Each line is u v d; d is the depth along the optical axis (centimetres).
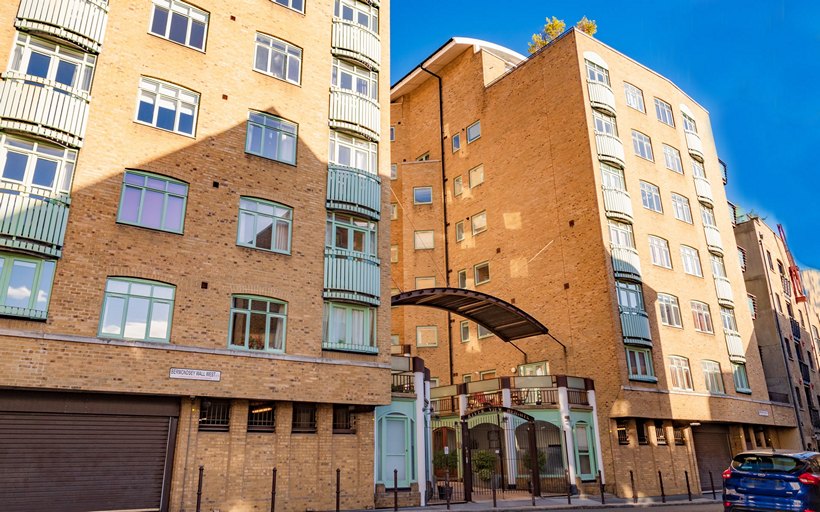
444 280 3416
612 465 2320
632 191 2845
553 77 3000
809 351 4425
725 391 2902
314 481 1645
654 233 2873
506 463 2259
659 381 2556
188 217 1617
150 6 1723
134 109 1614
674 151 3247
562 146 2870
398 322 3391
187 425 1495
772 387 3641
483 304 2356
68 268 1415
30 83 1462
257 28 1916
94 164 1511
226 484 1509
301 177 1858
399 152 3903
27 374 1308
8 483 1269
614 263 2584
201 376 1516
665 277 2836
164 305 1529
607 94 2895
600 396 2441
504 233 3103
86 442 1375
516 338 2720
